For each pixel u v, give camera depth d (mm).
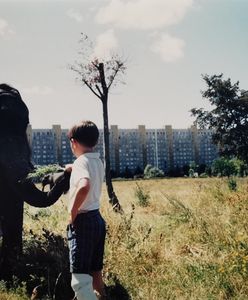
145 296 4473
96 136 3775
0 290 4457
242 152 50969
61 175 4047
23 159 4398
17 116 4543
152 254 5672
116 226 6051
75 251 3639
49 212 7344
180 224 7512
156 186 29172
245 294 4348
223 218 7246
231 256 4980
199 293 4406
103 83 13867
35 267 4832
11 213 4672
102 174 3803
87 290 3611
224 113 52188
